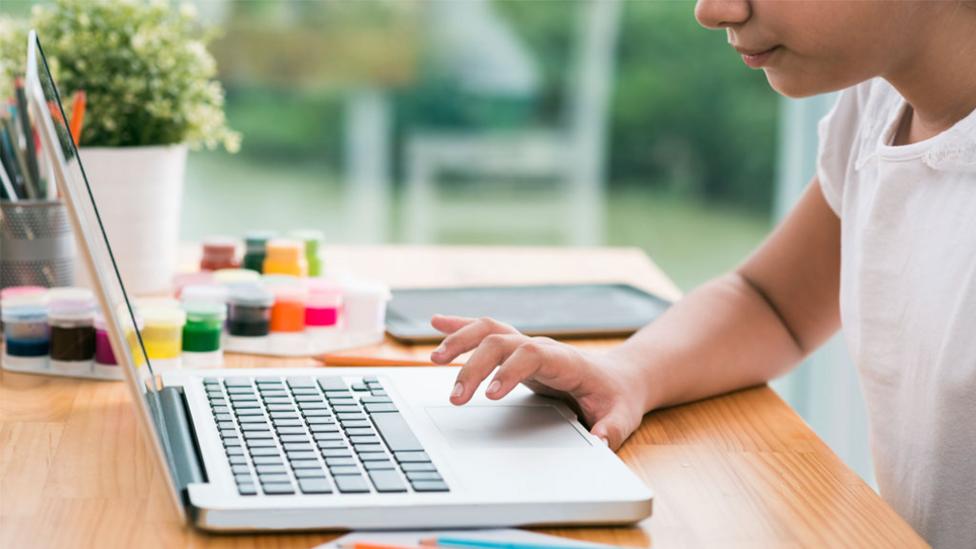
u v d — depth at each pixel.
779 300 1.11
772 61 0.88
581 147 3.49
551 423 0.83
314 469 0.71
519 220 3.52
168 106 1.25
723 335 1.02
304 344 1.08
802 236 1.13
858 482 0.79
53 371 1.01
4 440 0.83
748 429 0.90
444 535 0.66
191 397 0.86
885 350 1.01
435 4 3.34
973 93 0.92
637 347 0.97
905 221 0.98
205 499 0.66
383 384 0.91
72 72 1.23
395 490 0.68
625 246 3.51
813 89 0.89
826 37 0.85
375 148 3.38
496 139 3.45
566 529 0.69
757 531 0.70
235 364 1.05
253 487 0.68
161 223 1.28
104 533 0.67
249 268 1.29
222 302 1.09
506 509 0.67
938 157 0.94
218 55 3.20
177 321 1.01
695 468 0.81
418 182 3.42
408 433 0.79
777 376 1.06
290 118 3.32
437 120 3.41
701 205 3.52
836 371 2.01
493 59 3.40
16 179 1.14
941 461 0.95
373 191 3.41
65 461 0.79
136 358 0.81
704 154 3.49
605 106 3.46
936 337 0.95
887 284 1.00
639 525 0.70
